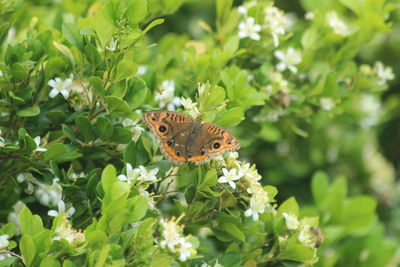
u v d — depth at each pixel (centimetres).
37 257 198
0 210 207
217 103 204
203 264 204
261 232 205
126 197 199
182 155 203
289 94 213
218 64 211
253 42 212
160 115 204
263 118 213
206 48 216
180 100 207
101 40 203
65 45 208
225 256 204
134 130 206
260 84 212
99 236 198
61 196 204
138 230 199
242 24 211
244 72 209
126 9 202
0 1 207
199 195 203
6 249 201
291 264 205
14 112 205
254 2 213
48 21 217
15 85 205
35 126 206
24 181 206
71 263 197
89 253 198
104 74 203
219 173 203
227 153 204
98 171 204
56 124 206
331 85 213
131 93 204
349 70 216
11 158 204
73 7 215
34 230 200
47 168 204
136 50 205
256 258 205
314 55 215
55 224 199
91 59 203
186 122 203
